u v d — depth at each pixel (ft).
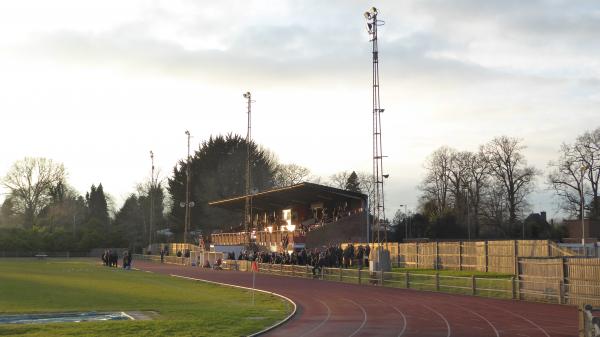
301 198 278.67
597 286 97.04
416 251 196.44
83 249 410.11
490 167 330.54
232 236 314.76
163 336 73.77
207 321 87.51
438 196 356.59
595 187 291.79
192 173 421.18
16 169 453.99
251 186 411.34
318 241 241.14
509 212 324.80
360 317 95.14
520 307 100.83
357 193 249.96
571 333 76.18
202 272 216.54
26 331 76.23
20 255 390.42
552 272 108.27
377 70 164.55
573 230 293.02
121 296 129.18
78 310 102.53
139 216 489.67
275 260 214.28
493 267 160.86
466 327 82.53
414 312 99.14
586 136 293.64
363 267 186.91
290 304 114.11
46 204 466.70
